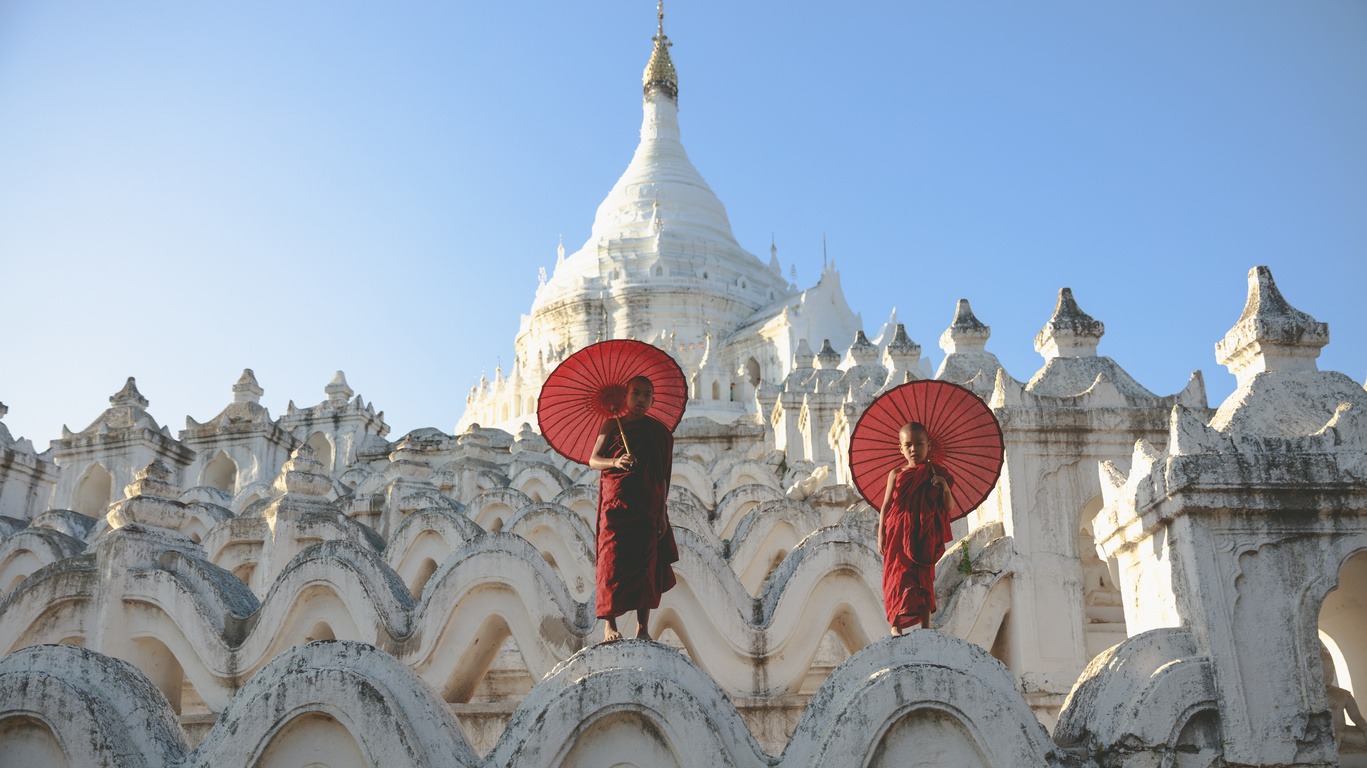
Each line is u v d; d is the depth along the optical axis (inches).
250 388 1641.2
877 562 585.9
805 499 904.9
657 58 4247.0
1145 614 431.5
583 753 368.5
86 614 595.2
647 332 3390.7
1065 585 631.2
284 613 577.0
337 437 1673.2
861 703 367.6
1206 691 382.9
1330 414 433.4
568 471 1258.0
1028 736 370.3
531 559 563.2
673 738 363.6
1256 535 399.2
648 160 4035.4
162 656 601.0
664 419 441.4
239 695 389.1
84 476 1380.4
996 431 460.8
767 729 546.3
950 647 389.1
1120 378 692.7
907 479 440.1
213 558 808.9
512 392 3058.6
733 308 3486.7
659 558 417.1
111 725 382.6
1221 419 446.9
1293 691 383.9
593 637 548.7
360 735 368.5
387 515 896.9
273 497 976.9
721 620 565.0
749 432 1528.1
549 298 3550.7
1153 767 374.9
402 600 590.9
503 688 631.8
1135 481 424.8
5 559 784.9
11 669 401.7
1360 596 454.9
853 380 1460.4
